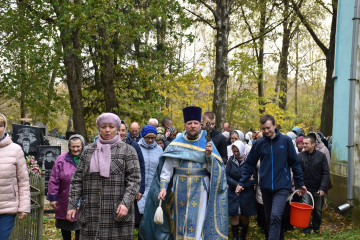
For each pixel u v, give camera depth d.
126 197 3.94
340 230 7.66
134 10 14.72
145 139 6.43
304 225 5.57
